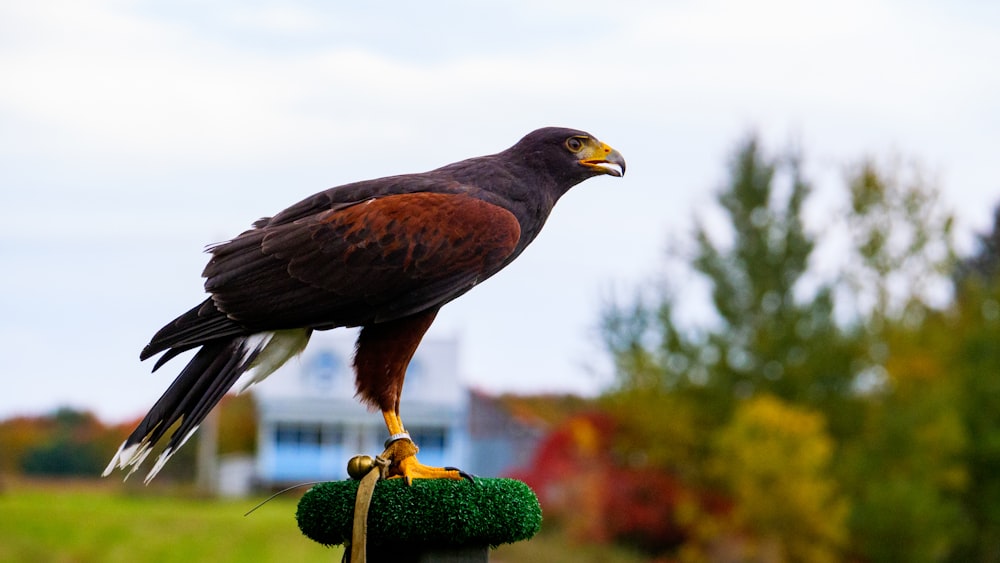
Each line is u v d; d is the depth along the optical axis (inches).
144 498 1227.9
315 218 184.1
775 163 946.7
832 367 909.2
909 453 833.5
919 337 964.6
